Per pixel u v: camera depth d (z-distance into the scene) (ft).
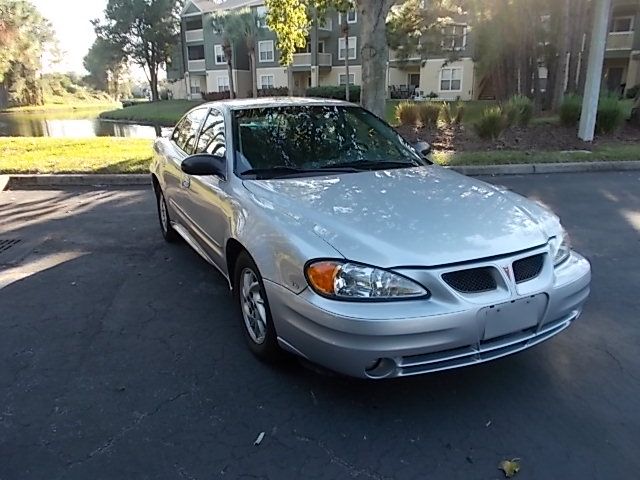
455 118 45.24
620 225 20.20
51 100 237.86
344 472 7.76
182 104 144.87
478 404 9.29
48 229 20.39
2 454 8.13
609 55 104.47
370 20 34.19
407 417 8.96
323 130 13.48
